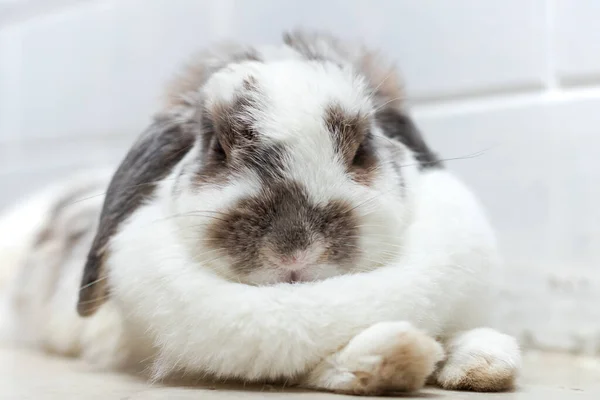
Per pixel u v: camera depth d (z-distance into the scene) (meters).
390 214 0.40
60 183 0.68
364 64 0.46
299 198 0.39
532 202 0.56
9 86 0.80
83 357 0.50
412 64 0.60
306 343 0.38
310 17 0.63
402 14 0.60
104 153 0.74
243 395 0.37
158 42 0.70
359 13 0.61
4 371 0.46
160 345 0.40
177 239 0.41
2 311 0.59
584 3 0.55
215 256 0.39
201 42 0.67
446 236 0.42
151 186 0.43
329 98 0.40
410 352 0.36
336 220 0.39
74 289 0.52
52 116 0.78
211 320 0.38
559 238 0.55
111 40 0.73
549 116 0.56
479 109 0.58
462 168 0.58
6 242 0.60
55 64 0.77
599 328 0.54
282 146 0.39
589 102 0.55
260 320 0.38
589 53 0.55
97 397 0.37
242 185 0.39
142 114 0.71
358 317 0.38
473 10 0.58
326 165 0.39
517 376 0.41
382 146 0.43
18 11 0.80
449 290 0.41
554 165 0.56
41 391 0.39
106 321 0.46
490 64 0.58
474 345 0.40
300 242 0.38
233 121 0.40
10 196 0.80
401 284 0.39
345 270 0.39
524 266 0.56
